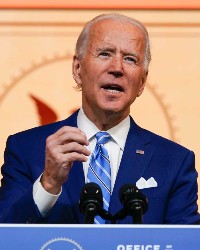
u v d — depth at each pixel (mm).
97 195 5812
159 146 7484
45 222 6559
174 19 10320
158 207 7031
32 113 10133
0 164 9945
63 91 10195
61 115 10156
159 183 7160
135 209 5734
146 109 10211
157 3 10297
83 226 5086
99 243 5070
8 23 10289
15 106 10125
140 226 5102
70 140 6160
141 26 7316
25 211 6391
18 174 7250
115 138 7352
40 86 10195
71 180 7070
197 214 7219
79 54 7387
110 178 7031
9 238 5066
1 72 10195
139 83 7258
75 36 10297
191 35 10359
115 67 7020
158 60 10344
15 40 10266
